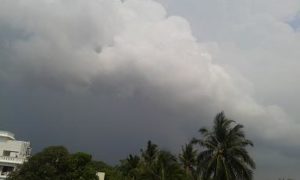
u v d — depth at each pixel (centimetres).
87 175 6284
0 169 7675
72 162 6225
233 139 5984
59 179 5994
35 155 6228
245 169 5806
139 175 7131
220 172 5775
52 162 6147
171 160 6850
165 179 6531
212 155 6028
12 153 8394
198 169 6075
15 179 5994
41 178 5947
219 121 6138
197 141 6138
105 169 8256
